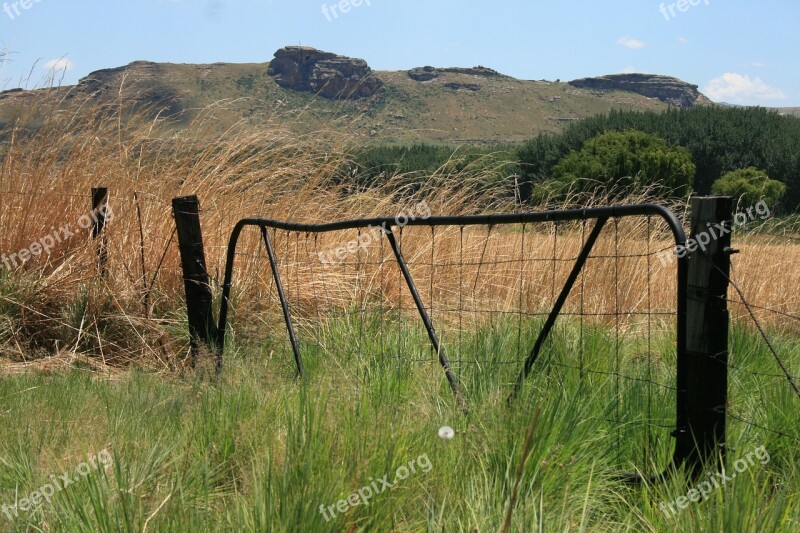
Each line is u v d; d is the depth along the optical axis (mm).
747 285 8922
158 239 8383
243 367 6008
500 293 8867
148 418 4840
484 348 5480
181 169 8984
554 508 3434
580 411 4164
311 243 8914
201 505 3586
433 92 190125
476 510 3205
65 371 6910
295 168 9391
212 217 8641
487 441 3873
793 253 9398
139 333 7777
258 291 8156
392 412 4352
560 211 4383
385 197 9641
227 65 112500
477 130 173125
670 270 8758
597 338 5949
